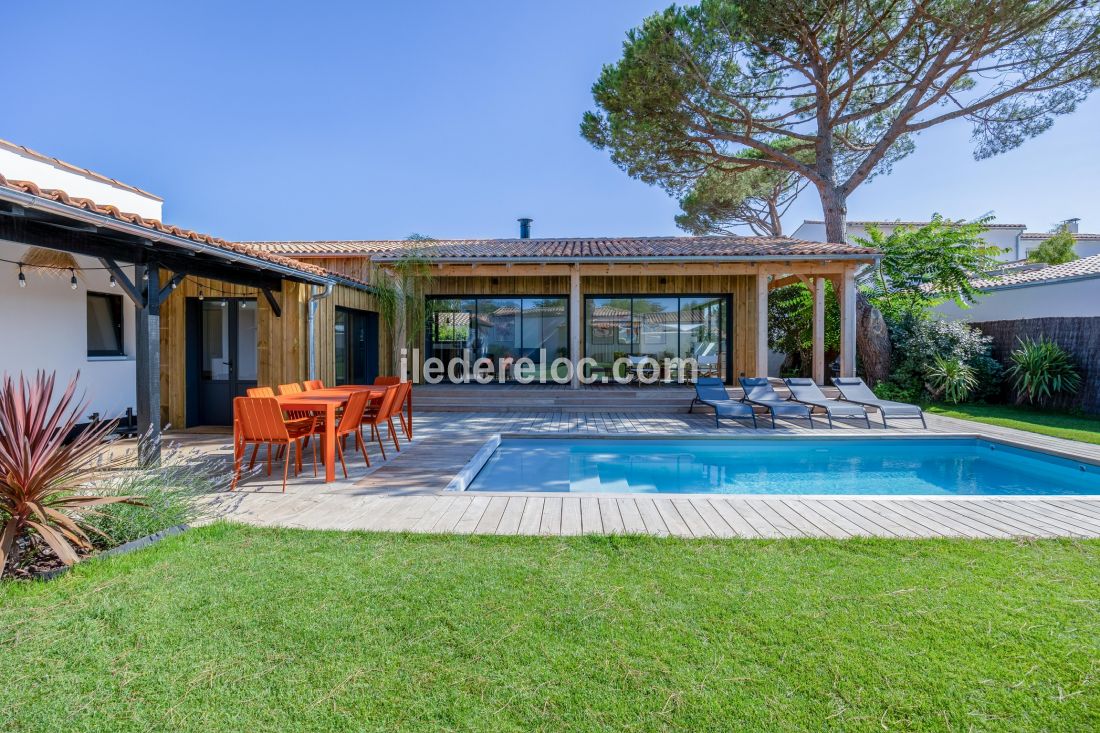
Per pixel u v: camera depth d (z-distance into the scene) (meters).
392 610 2.47
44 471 3.01
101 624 2.35
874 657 2.12
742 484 5.94
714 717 1.80
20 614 2.42
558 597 2.60
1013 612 2.46
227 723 1.77
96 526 3.25
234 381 8.37
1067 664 2.07
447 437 7.50
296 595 2.61
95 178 7.79
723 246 11.52
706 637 2.26
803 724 1.77
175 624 2.35
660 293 12.83
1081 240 26.91
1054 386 10.17
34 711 1.82
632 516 3.92
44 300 6.74
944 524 3.76
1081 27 9.96
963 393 11.13
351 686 1.95
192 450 6.52
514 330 13.08
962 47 10.70
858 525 3.72
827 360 14.59
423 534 3.47
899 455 7.37
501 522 3.77
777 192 18.23
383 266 11.01
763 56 11.91
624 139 12.36
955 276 12.38
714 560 3.05
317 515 3.95
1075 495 5.01
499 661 2.10
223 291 8.17
